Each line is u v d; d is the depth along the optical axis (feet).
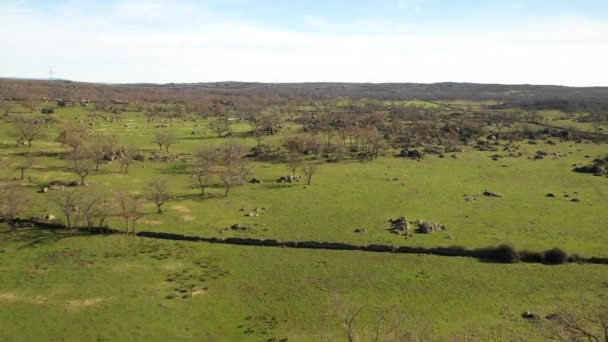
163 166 518.37
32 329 208.74
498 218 359.25
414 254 296.71
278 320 221.25
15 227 320.91
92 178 453.17
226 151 562.25
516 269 276.21
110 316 221.46
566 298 240.53
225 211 369.50
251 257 291.99
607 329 176.45
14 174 453.99
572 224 345.10
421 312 227.20
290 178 471.21
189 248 302.86
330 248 306.14
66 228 322.96
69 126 631.15
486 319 220.02
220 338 205.67
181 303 235.61
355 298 241.55
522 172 522.06
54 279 255.70
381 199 409.90
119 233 319.68
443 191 437.99
